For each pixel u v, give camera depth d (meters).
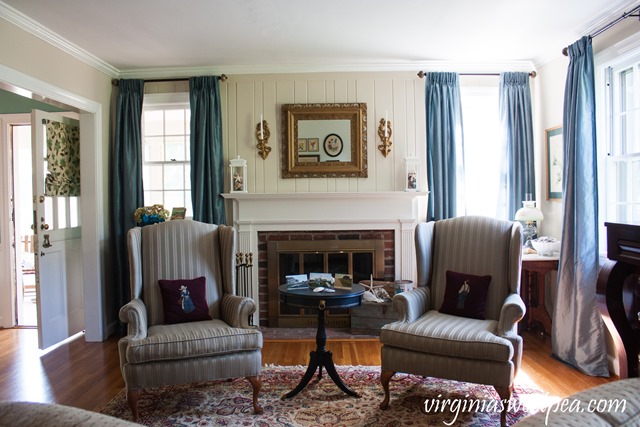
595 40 3.61
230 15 3.32
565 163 3.58
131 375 2.56
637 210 3.33
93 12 3.22
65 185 4.29
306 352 3.82
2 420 0.96
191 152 4.46
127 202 4.46
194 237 3.36
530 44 4.04
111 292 4.50
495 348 2.50
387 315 4.23
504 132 4.47
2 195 4.69
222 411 2.75
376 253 4.54
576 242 3.39
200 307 3.10
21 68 3.26
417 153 4.56
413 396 2.92
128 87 4.52
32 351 3.95
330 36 3.78
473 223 3.33
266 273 4.60
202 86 4.46
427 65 4.51
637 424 0.91
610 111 3.56
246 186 4.55
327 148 4.55
